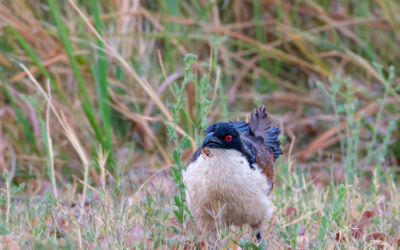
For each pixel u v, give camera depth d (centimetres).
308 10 1827
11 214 851
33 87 1512
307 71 1841
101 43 1295
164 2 1725
